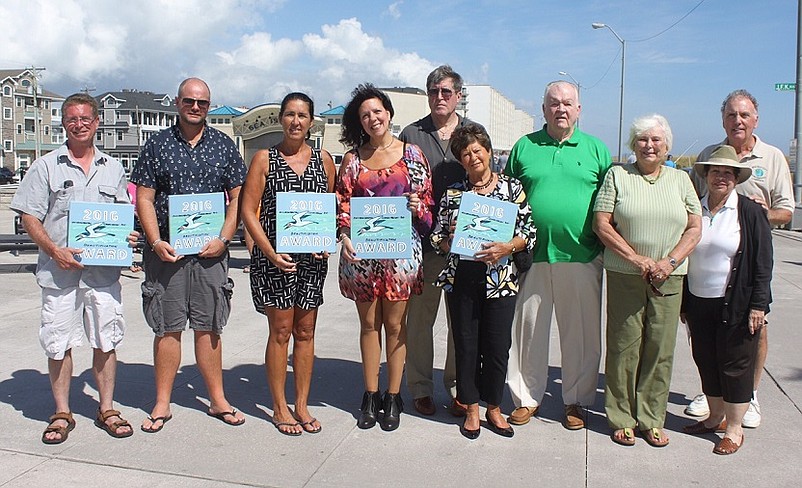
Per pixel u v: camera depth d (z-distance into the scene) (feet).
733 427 13.85
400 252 14.14
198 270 14.62
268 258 14.07
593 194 14.64
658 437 14.01
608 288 14.23
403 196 14.28
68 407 14.53
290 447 13.82
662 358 13.94
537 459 13.35
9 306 26.40
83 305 14.32
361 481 12.34
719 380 14.15
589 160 14.61
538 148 14.92
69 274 14.02
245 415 15.58
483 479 12.46
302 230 13.97
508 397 17.06
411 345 15.94
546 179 14.64
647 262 13.38
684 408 16.25
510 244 13.97
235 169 14.94
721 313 13.61
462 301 14.23
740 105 14.82
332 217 14.12
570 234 14.58
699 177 14.55
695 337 14.24
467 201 13.89
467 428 14.42
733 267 13.44
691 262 13.96
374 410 15.14
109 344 14.38
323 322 24.82
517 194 14.34
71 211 13.71
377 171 14.46
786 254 44.01
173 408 15.93
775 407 16.17
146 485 12.05
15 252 40.83
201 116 14.34
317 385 17.87
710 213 13.78
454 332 14.52
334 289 31.24
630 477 12.58
